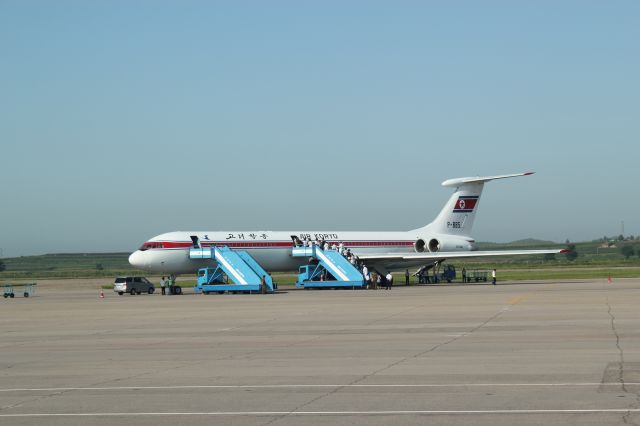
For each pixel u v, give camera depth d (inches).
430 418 638.5
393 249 3686.0
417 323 1499.8
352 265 3137.3
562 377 825.5
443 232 3855.8
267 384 826.2
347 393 762.2
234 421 644.1
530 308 1814.7
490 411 659.4
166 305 2245.3
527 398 713.0
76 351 1166.3
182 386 824.9
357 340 1230.3
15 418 673.0
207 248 3152.1
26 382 876.6
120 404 729.6
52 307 2274.9
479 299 2202.3
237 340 1270.9
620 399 700.0
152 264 3093.0
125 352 1139.3
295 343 1208.2
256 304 2191.2
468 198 3907.5
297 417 654.5
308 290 3107.8
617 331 1283.2
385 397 735.7
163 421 650.2
